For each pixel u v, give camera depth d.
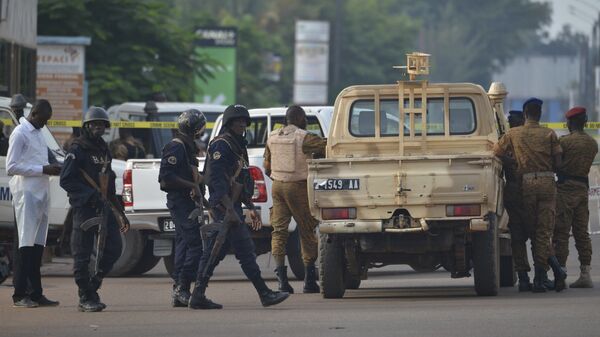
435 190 41.00
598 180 55.56
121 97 103.25
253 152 52.44
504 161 44.69
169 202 40.03
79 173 39.00
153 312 38.62
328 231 41.44
